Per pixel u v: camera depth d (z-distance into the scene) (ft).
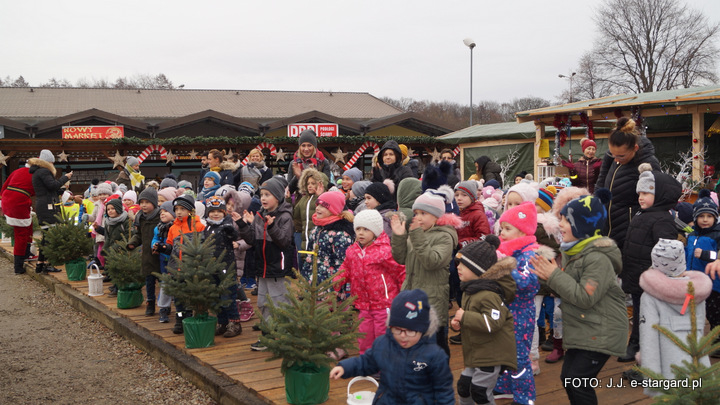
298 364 14.70
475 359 12.31
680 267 13.64
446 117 214.69
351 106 106.52
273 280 20.48
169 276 20.27
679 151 45.32
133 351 22.90
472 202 19.74
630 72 139.74
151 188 24.94
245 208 24.73
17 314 30.07
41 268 38.14
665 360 13.70
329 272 18.88
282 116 92.38
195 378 18.39
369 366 11.62
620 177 19.06
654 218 16.49
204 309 20.45
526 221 14.11
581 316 12.60
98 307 27.96
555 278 12.44
